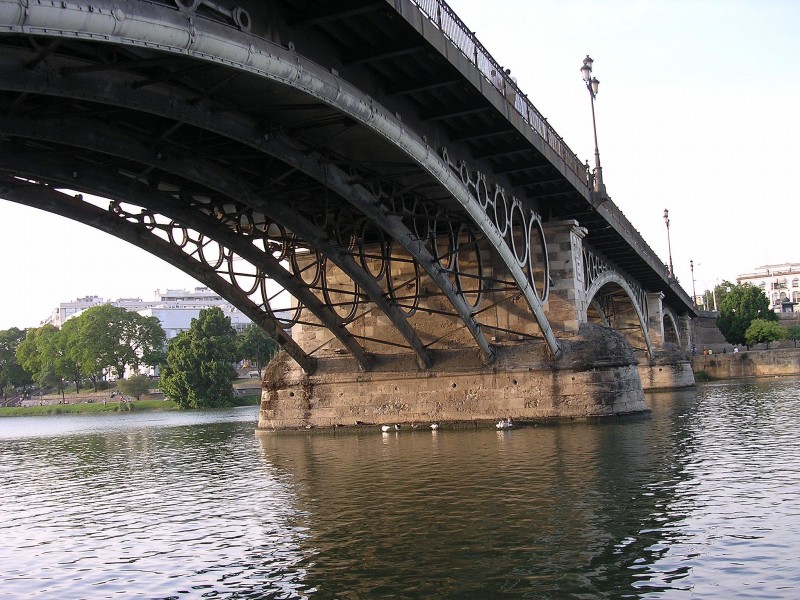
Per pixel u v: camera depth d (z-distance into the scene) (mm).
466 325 26891
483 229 23312
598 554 10352
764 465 16797
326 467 20016
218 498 16547
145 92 13266
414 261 23656
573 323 30266
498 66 21297
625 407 28375
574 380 28125
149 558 11586
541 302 30078
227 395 80312
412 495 15109
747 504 12836
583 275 33719
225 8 12906
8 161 15086
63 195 17984
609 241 39875
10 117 13164
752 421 27047
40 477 23078
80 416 83562
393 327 30734
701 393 50562
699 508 12734
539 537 11359
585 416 27781
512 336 29625
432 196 23844
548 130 26422
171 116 13969
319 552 11203
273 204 19750
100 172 17203
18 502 18016
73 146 16109
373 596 9109
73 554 12195
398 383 29812
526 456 19688
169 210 19266
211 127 14875
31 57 11445
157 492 18172
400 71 17953
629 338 66000
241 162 19219
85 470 24391
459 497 14625
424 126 20531
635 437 23062
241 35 12359
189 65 13398
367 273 24141
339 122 16812
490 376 28875
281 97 15312
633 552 10367
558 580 9336
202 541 12445
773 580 8906
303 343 31922
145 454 28688
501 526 12141
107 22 9922
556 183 29000
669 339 77000
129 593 9820
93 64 11867
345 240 27625
